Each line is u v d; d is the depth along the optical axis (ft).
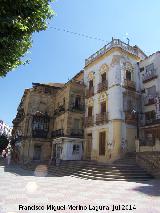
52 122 123.54
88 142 94.94
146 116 83.71
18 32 22.94
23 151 114.32
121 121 78.23
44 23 25.53
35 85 125.90
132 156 71.10
